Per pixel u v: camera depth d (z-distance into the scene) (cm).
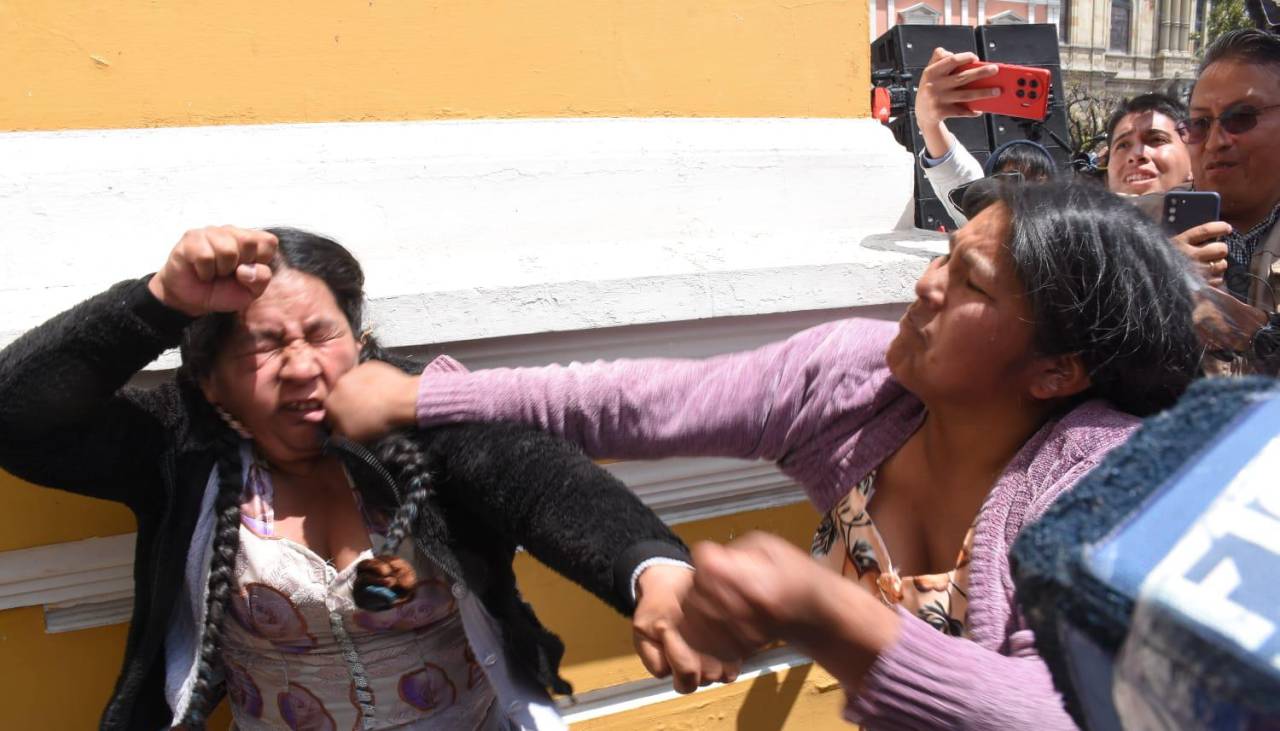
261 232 120
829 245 210
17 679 165
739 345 198
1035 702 78
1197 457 52
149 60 170
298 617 129
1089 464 97
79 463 130
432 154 184
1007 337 101
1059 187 103
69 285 162
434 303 167
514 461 118
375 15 183
